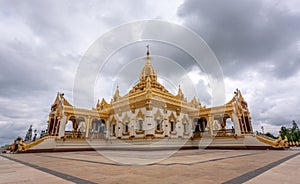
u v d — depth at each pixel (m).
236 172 4.48
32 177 4.04
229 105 18.72
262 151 13.99
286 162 6.54
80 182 3.50
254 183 3.26
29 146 14.93
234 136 17.56
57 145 16.31
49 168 5.45
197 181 3.48
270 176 3.93
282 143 15.59
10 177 4.06
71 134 18.02
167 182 3.42
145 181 3.52
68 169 5.19
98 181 3.56
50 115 19.36
